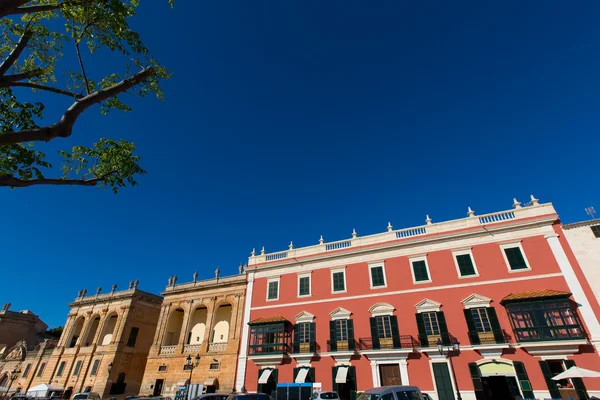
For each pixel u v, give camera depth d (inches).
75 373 1542.8
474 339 850.1
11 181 281.3
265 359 1078.4
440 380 847.7
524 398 727.7
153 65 389.7
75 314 1790.1
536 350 776.9
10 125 371.2
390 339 946.7
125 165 443.2
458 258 987.3
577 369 668.7
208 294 1402.6
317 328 1071.6
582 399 704.4
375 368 927.0
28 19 397.1
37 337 2215.8
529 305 813.9
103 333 1652.3
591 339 745.6
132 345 1569.9
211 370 1189.1
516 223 948.6
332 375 967.6
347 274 1125.1
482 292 906.7
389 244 1099.3
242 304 1294.3
